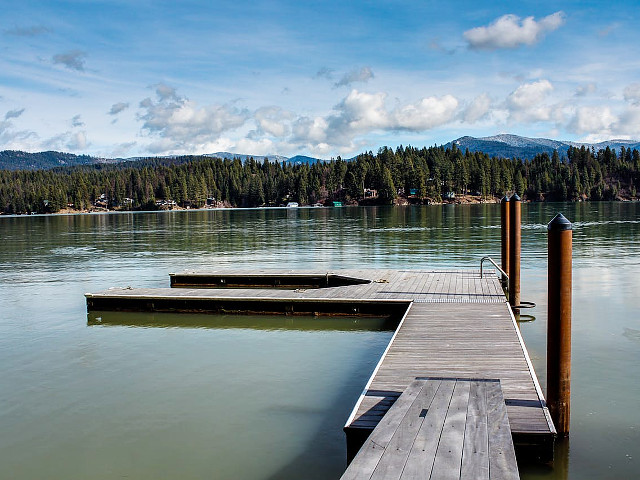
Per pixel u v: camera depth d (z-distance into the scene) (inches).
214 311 570.3
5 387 357.7
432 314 465.7
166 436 283.3
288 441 275.7
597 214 2395.4
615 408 299.7
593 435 269.3
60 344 461.1
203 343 460.1
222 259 1010.7
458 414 233.0
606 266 779.4
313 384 355.3
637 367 363.9
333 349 436.1
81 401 331.9
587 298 570.9
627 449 255.6
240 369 388.2
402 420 227.1
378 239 1347.2
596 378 345.1
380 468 186.2
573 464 243.0
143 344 458.9
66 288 724.7
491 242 1217.4
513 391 277.4
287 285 707.4
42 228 2361.0
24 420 305.7
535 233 1408.7
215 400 329.7
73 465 256.4
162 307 579.5
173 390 347.9
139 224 2559.1
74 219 3595.0
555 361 265.3
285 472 247.0
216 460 258.2
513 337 385.1
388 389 282.4
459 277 657.6
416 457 193.8
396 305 530.0
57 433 289.0
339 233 1594.5
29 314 575.8
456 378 293.9
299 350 434.6
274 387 350.6
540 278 712.4
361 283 653.9
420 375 304.5
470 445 202.7
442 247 1122.0
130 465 255.1
